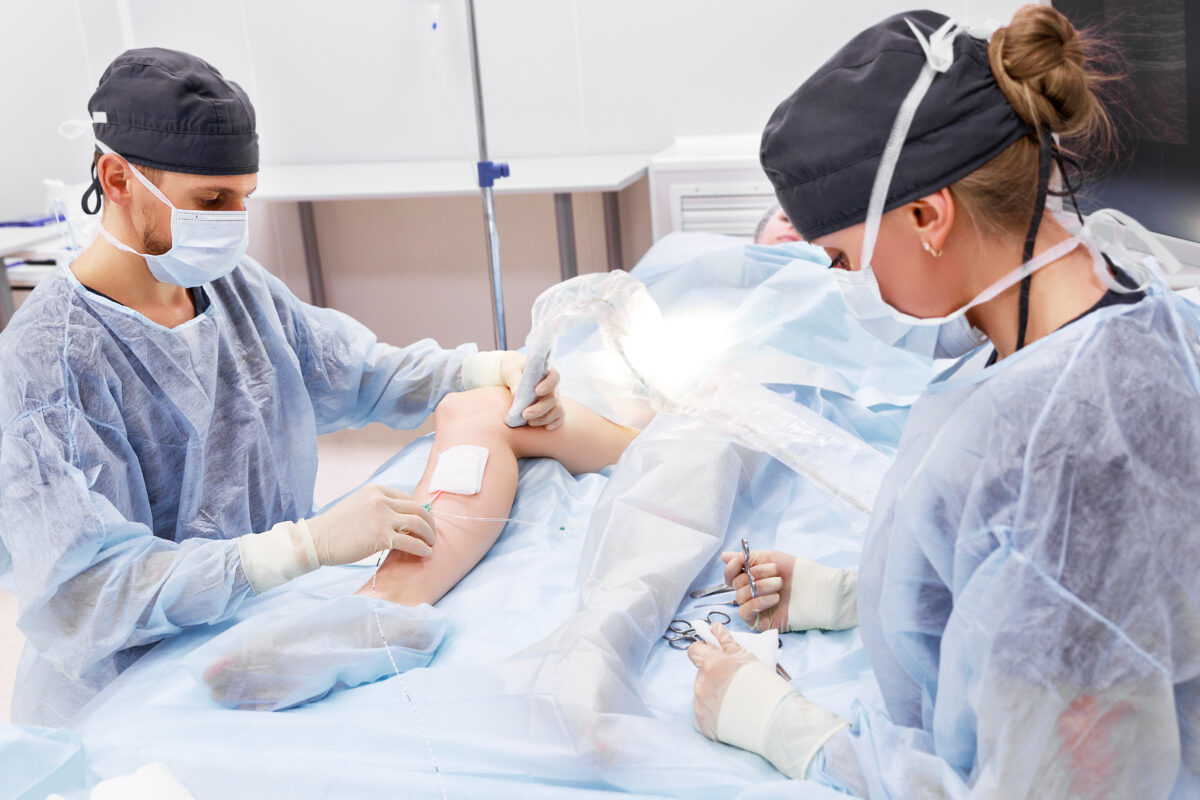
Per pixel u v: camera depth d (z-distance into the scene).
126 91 1.42
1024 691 0.84
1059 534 0.82
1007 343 0.92
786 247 2.51
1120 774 0.84
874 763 1.01
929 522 0.93
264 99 4.07
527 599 1.52
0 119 4.27
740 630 1.42
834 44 3.58
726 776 1.08
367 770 1.11
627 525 1.51
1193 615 0.83
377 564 1.67
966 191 0.86
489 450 1.74
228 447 1.64
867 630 1.05
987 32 0.89
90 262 1.50
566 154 3.92
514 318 4.19
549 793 1.07
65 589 1.38
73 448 1.39
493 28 3.81
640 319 1.82
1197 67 2.01
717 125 3.77
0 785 1.12
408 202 4.09
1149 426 0.82
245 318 1.69
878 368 2.10
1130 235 1.99
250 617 1.47
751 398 1.73
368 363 1.96
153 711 1.26
